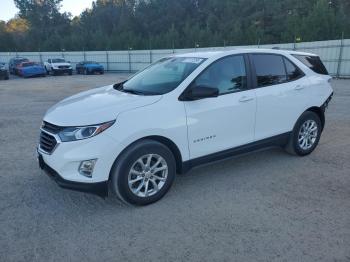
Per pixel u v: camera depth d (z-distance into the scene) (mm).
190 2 70125
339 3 50562
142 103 3891
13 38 63844
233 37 44438
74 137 3596
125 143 3676
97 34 57812
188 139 4125
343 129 7457
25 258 3045
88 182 3598
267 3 55000
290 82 5188
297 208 3863
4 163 5492
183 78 4227
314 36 34562
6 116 9836
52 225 3588
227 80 4508
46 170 3961
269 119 4922
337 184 4504
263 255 3039
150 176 3947
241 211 3816
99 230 3479
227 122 4434
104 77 30422
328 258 2986
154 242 3260
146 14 71875
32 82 24531
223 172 4965
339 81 21078
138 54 40281
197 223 3582
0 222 3646
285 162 5344
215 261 2969
